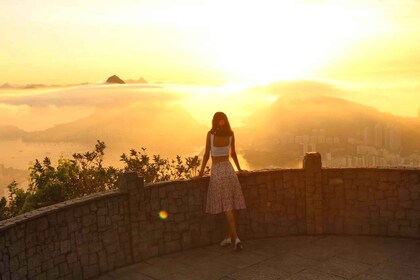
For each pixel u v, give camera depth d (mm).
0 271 4746
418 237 6973
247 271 6008
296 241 7074
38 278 5281
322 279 5668
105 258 6129
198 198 7004
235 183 6723
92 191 9555
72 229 5754
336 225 7289
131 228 6410
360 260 6227
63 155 9711
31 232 5219
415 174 6938
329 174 7246
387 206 7098
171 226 6773
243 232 7230
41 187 9062
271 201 7277
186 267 6230
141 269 6219
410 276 5676
